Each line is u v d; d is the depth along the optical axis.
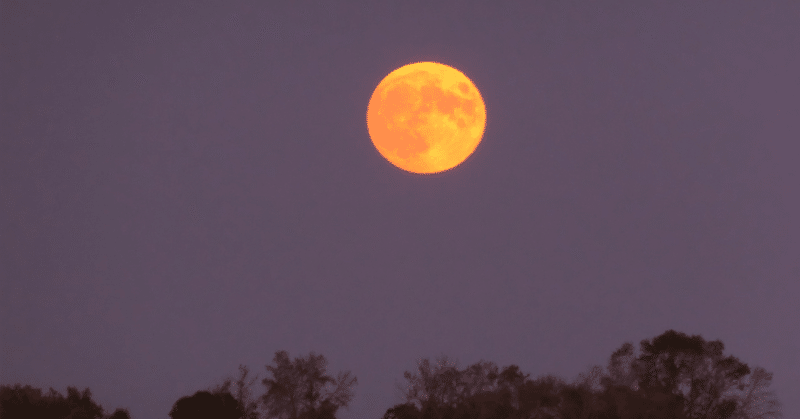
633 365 173.88
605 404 151.62
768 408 168.25
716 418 167.00
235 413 167.25
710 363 173.50
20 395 170.38
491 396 159.62
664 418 154.12
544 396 153.00
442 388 165.25
